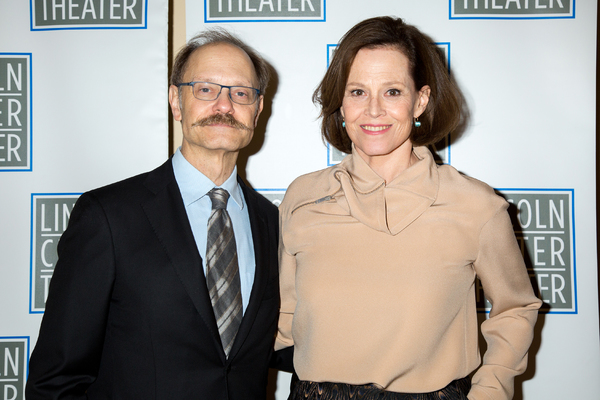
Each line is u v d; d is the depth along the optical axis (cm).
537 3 199
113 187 135
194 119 136
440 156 203
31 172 196
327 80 137
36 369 121
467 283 129
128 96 198
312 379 128
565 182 199
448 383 124
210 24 204
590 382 199
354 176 138
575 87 199
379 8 202
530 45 200
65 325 121
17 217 196
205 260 133
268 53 204
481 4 201
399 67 128
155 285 125
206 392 124
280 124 206
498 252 129
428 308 123
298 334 137
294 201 149
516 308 134
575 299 199
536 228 201
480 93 202
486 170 202
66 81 196
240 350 131
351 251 130
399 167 138
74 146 196
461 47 202
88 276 122
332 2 203
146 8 198
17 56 196
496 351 132
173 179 139
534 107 200
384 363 122
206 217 139
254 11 204
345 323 126
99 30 197
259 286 135
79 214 127
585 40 198
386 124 129
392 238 128
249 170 207
